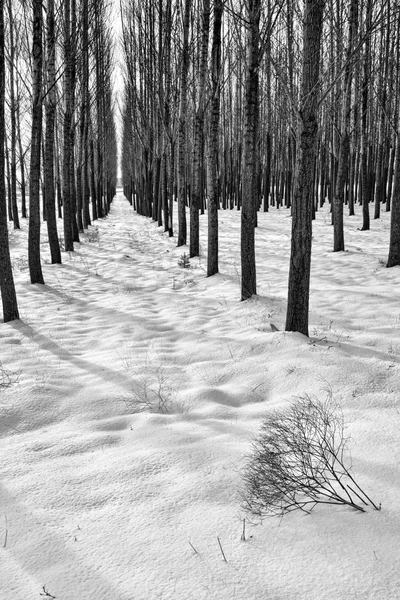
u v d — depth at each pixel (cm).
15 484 317
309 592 207
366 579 211
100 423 420
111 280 1152
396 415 380
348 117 1300
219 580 219
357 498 273
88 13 1641
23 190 3209
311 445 307
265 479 283
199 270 1192
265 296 820
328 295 818
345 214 2662
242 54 730
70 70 1517
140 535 258
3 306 781
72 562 240
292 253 578
